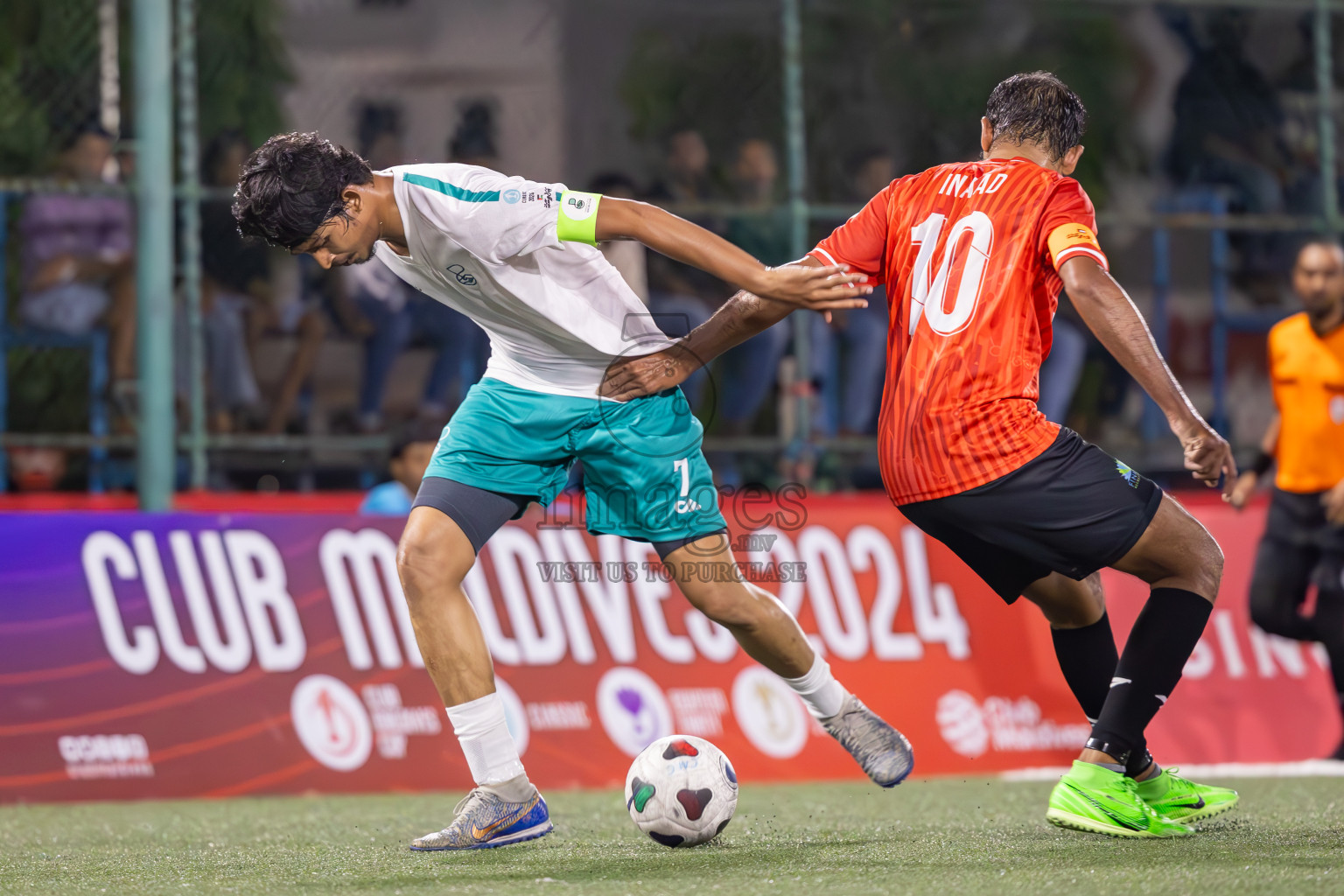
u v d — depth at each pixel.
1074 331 25.58
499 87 26.02
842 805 15.62
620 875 9.89
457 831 11.48
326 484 23.47
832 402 24.34
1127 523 10.86
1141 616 11.31
